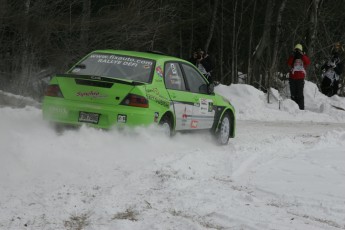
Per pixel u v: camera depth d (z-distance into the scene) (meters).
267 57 27.42
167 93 10.83
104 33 21.25
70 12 20.48
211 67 22.66
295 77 23.19
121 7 22.03
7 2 18.91
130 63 10.98
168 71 11.20
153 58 11.12
